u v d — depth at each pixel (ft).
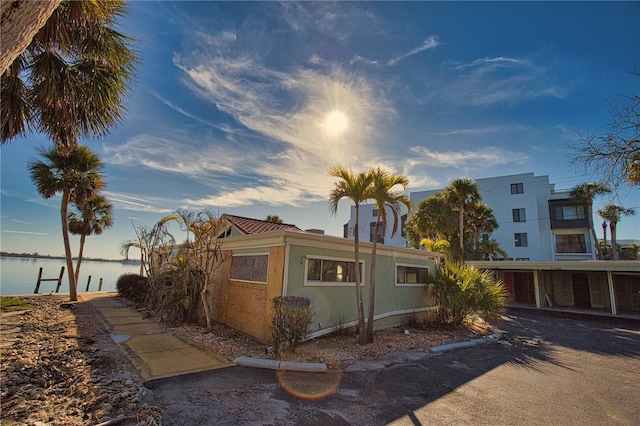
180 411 12.54
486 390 16.52
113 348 21.45
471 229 80.79
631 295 54.70
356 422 12.33
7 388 13.71
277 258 24.90
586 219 88.07
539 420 13.19
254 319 26.22
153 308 37.52
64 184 45.85
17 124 13.55
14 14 5.76
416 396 15.25
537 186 94.27
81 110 14.61
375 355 22.09
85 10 11.25
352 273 29.63
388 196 25.17
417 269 38.14
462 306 33.17
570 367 21.72
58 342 22.47
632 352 26.73
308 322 22.00
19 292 61.11
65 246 47.09
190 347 22.31
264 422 11.98
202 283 31.24
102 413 11.85
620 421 13.34
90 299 49.78
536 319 47.14
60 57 13.12
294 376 17.37
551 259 89.51
